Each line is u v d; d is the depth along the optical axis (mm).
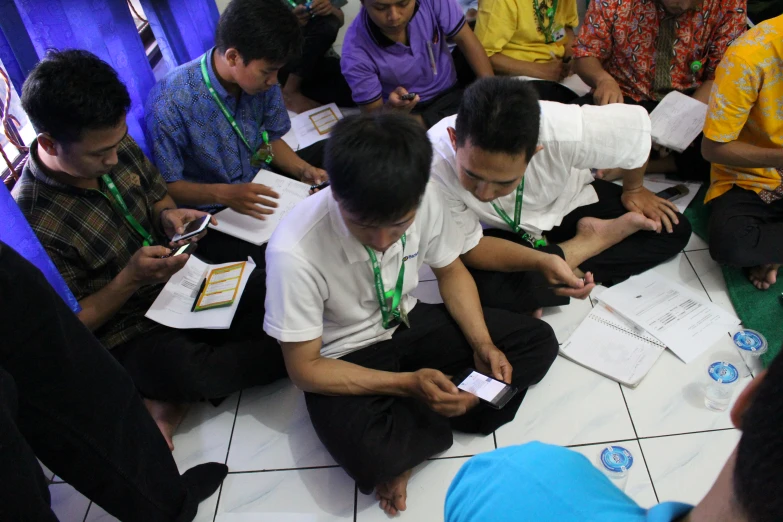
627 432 1608
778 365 370
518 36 2768
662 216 1942
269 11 1709
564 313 1938
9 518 917
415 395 1450
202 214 1813
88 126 1339
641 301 1920
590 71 2434
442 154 1690
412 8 2271
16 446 907
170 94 1882
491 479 549
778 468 346
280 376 1768
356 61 2465
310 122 2775
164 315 1673
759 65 1699
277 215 1952
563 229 2115
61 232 1537
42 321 1003
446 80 2660
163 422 1699
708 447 1553
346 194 1087
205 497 1569
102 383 1140
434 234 1531
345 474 1604
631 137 1711
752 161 1822
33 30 1576
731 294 1912
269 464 1648
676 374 1722
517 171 1420
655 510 451
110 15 1872
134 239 1731
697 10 2215
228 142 2016
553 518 490
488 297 1835
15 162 1781
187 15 2354
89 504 1589
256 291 1778
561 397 1708
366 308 1532
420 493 1533
